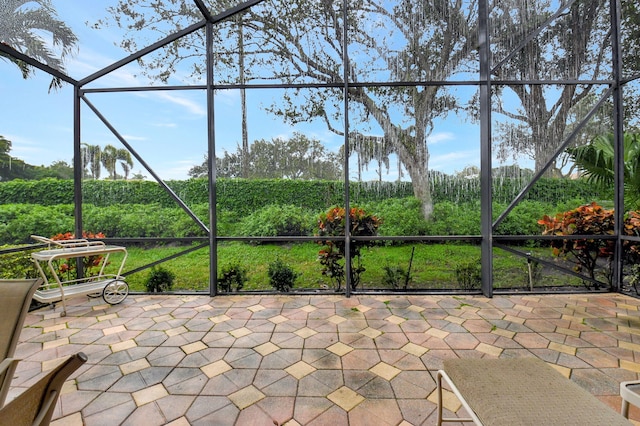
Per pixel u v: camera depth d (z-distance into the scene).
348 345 2.33
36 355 2.21
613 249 3.60
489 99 3.52
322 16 3.76
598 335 2.44
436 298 3.43
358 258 3.82
